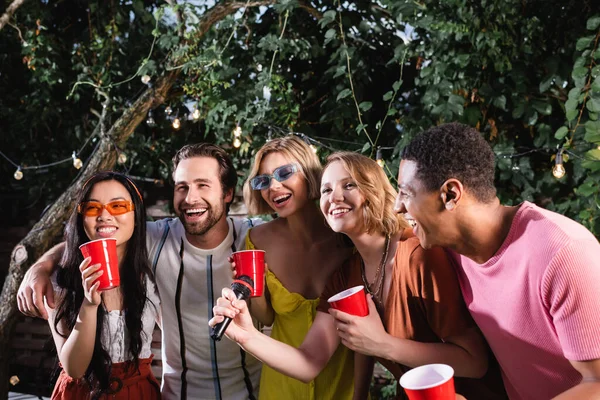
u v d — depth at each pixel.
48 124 5.67
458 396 1.62
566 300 1.47
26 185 5.69
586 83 3.28
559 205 3.70
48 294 2.26
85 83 5.24
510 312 1.66
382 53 4.39
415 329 1.96
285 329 2.45
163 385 2.53
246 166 4.79
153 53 5.19
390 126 4.26
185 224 2.44
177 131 5.23
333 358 2.34
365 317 1.83
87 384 2.25
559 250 1.48
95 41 5.23
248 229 2.58
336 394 2.33
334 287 2.16
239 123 4.45
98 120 5.51
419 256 1.93
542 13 3.59
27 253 4.81
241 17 4.41
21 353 5.96
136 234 2.33
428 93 3.75
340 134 4.39
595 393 1.41
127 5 5.27
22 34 5.39
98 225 2.21
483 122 3.85
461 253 1.70
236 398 2.45
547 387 1.67
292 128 4.36
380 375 4.64
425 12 3.66
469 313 1.90
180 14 4.46
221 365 2.44
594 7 3.52
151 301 2.41
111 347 2.26
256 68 4.46
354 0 4.29
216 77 4.28
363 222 2.02
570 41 3.56
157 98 4.77
